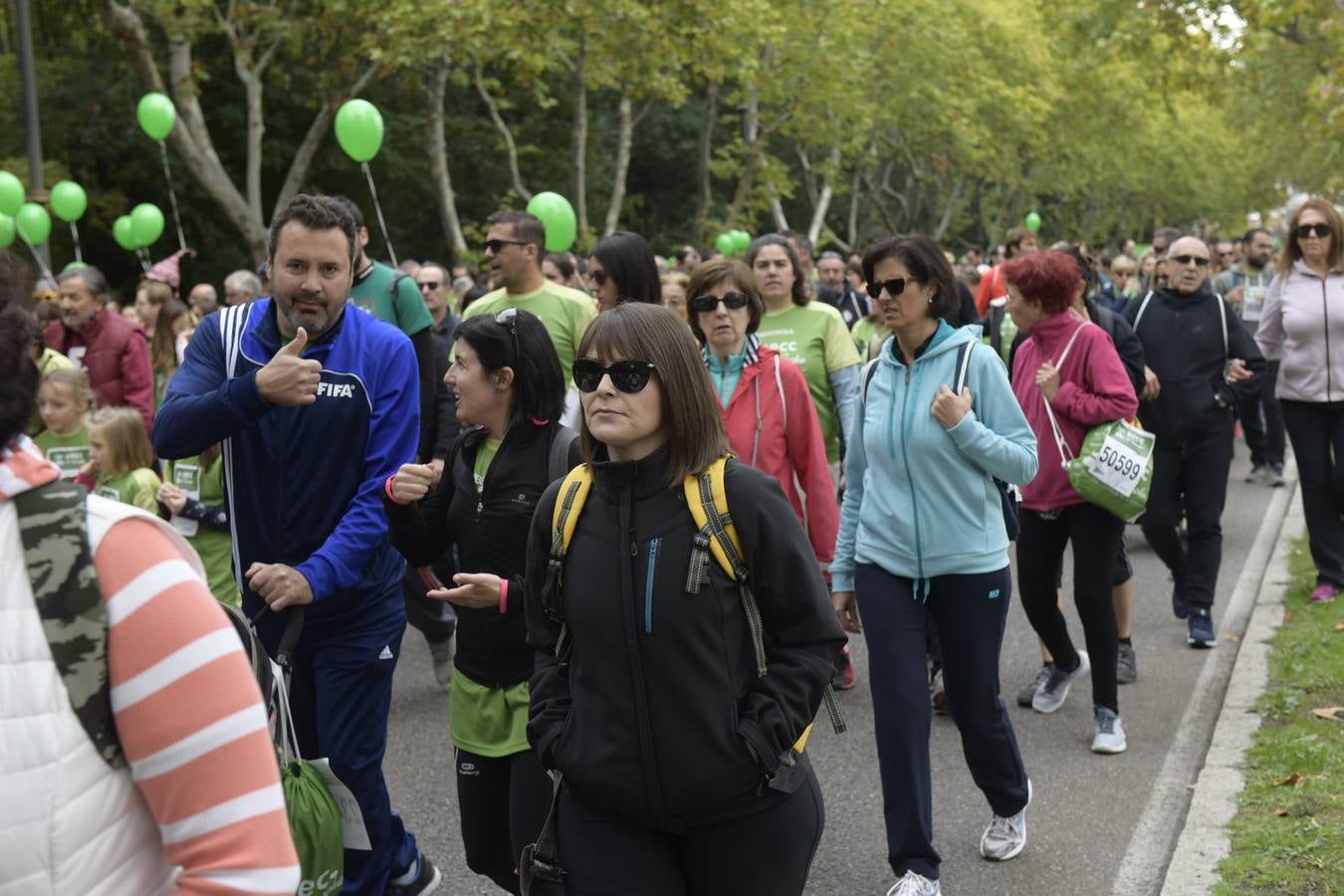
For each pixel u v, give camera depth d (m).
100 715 1.57
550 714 2.79
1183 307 7.42
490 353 3.54
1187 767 5.45
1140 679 6.70
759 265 6.55
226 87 28.58
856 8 28.81
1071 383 5.47
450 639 6.93
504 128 24.91
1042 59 39.94
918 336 4.30
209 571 6.20
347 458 3.81
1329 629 6.92
